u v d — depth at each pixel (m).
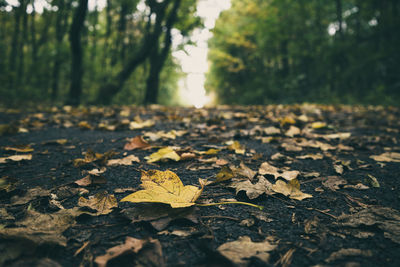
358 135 3.26
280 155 2.15
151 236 1.00
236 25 20.09
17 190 1.38
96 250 0.91
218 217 1.15
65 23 12.48
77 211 1.14
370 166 1.94
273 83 16.91
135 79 15.19
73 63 9.09
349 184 1.59
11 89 11.01
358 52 13.27
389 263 0.85
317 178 1.67
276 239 0.99
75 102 9.02
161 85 20.72
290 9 16.06
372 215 1.15
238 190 1.36
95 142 2.69
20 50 12.42
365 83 13.94
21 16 12.61
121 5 12.97
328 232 1.04
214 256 0.84
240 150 2.30
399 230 1.02
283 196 1.39
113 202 1.23
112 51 14.35
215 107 7.44
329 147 2.49
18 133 3.17
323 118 4.59
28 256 0.84
